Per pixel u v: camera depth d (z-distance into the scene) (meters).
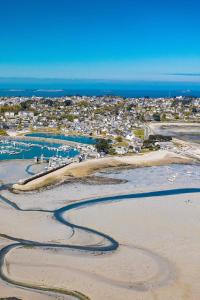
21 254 101.19
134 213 134.38
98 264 96.38
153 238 112.44
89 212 135.62
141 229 119.31
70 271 92.75
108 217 130.38
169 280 89.38
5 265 95.12
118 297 82.56
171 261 98.44
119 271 93.06
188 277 90.75
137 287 86.38
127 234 115.44
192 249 105.38
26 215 132.25
